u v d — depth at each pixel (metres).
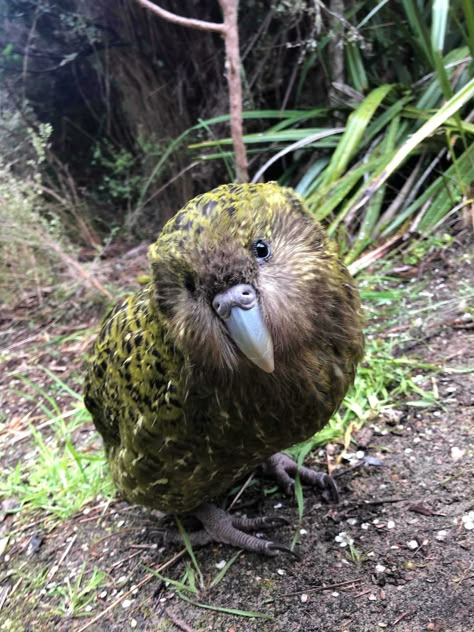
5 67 0.83
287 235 0.26
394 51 0.66
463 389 0.38
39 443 0.47
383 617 0.27
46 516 0.41
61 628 0.32
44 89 0.87
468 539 0.29
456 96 0.44
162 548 0.35
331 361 0.29
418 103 0.61
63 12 0.79
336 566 0.30
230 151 0.74
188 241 0.25
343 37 0.61
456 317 0.45
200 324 0.26
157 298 0.27
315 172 0.64
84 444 0.46
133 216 0.80
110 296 0.65
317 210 0.56
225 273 0.24
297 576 0.31
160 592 0.33
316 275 0.27
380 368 0.41
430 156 0.60
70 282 0.69
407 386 0.40
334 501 0.34
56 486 0.42
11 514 0.42
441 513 0.31
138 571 0.34
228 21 0.54
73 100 0.89
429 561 0.29
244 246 0.25
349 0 0.66
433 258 0.52
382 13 0.65
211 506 0.35
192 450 0.29
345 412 0.39
